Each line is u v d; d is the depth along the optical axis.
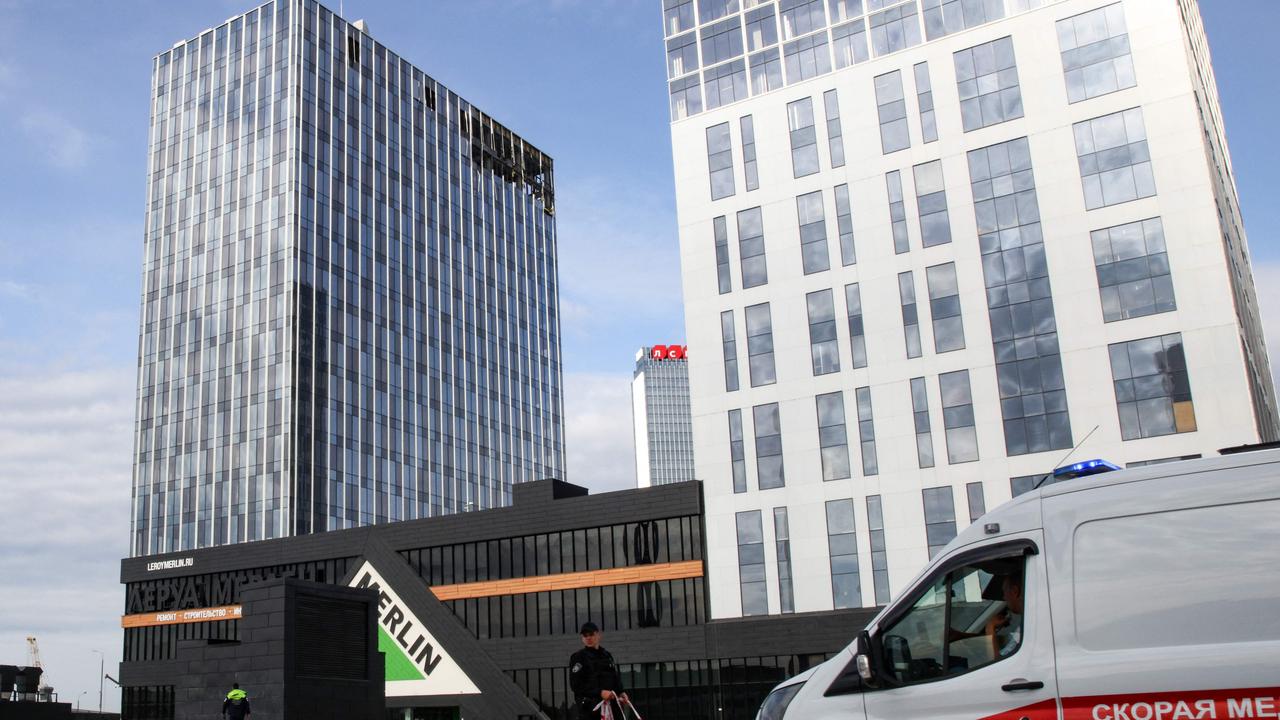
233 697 32.50
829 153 55.50
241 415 107.00
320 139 115.25
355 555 66.94
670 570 55.62
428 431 121.56
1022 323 49.00
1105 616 8.59
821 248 54.66
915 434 50.34
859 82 55.38
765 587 52.31
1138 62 48.44
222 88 119.25
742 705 51.47
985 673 9.09
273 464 103.56
